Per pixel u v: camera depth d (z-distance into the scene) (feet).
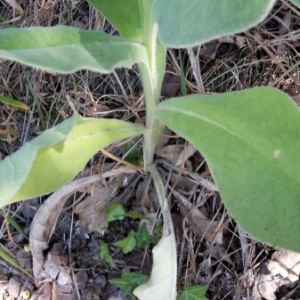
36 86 1.45
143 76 0.99
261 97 0.90
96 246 1.36
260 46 1.34
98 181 1.34
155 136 1.17
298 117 0.87
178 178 1.29
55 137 0.89
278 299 1.27
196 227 1.31
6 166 0.87
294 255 1.26
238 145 0.91
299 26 1.37
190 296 1.23
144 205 1.35
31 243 1.32
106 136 1.06
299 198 0.86
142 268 1.33
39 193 0.97
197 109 0.96
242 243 1.27
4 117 1.47
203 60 1.38
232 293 1.28
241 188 0.88
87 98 1.40
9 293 1.36
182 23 0.64
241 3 0.56
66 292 1.35
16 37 0.76
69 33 0.82
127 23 1.01
